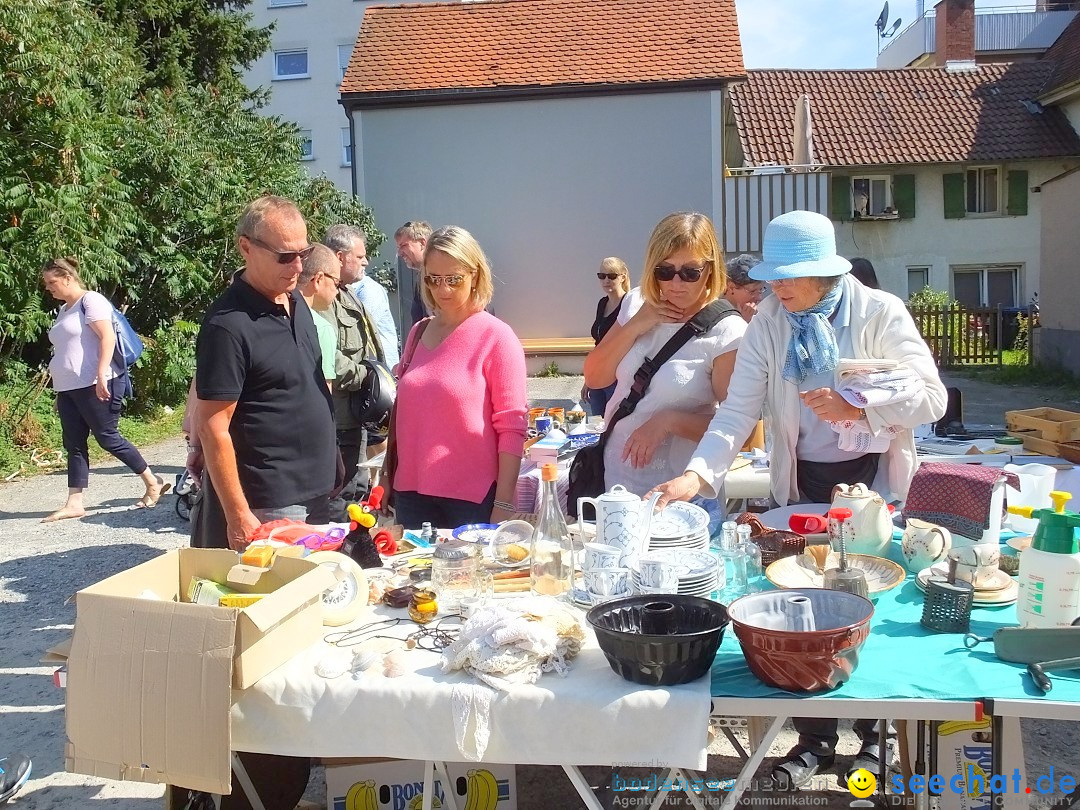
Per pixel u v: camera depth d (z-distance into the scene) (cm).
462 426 287
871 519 218
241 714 167
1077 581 165
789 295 241
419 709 161
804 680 153
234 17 1911
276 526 239
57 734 313
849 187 1878
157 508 640
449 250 283
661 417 273
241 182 1197
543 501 217
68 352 599
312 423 279
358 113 1395
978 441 378
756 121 1886
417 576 214
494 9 1509
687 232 264
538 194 1385
